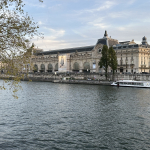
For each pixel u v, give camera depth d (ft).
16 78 71.92
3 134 92.02
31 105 158.40
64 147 80.33
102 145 82.58
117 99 192.85
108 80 416.87
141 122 114.62
